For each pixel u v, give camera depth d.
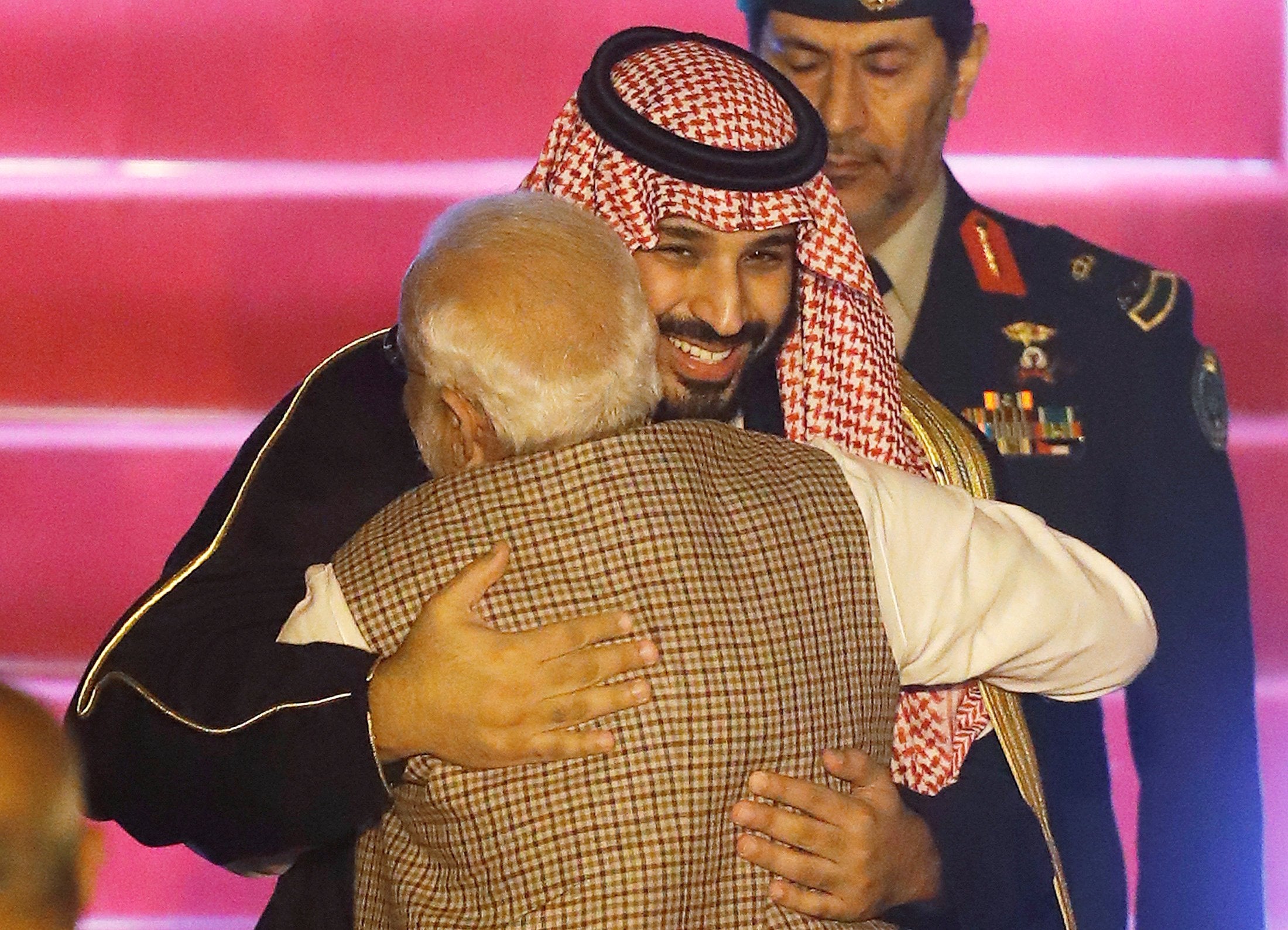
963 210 10.96
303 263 16.47
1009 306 10.81
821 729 6.64
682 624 6.44
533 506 6.50
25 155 16.47
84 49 16.36
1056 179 15.28
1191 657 10.70
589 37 16.22
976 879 7.56
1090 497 10.70
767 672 6.50
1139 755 10.99
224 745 6.73
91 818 7.44
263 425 8.09
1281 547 15.23
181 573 7.56
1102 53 15.22
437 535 6.54
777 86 8.28
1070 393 10.77
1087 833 9.88
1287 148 15.33
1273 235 15.26
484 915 6.46
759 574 6.58
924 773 7.91
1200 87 15.26
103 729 7.19
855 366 8.24
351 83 16.38
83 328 16.42
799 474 6.84
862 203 10.65
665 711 6.38
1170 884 10.85
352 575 6.65
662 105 7.89
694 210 7.61
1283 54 15.27
